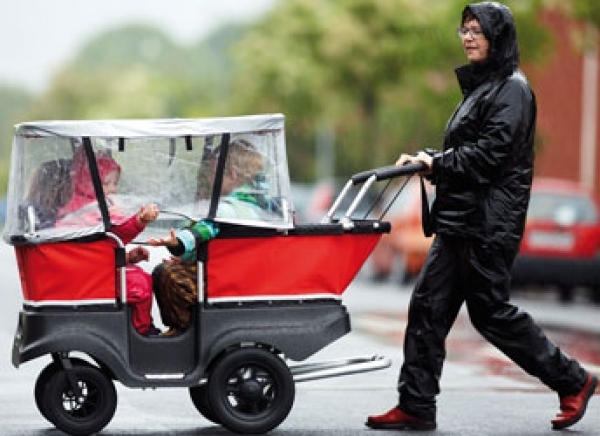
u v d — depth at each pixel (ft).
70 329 30.55
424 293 32.53
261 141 31.45
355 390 40.68
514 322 32.24
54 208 30.66
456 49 128.47
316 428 33.06
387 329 61.16
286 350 31.48
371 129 216.95
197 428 32.96
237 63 261.44
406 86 206.59
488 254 31.96
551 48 113.80
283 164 31.45
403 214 97.91
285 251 31.60
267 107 254.88
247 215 31.22
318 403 37.76
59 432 32.12
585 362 49.08
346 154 265.54
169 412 35.76
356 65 211.61
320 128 261.03
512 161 31.81
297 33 244.01
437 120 131.64
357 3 211.00
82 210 30.68
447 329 32.83
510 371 45.55
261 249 31.50
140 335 31.19
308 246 31.68
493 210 31.89
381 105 216.13
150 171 31.22
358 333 59.00
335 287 31.91
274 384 31.60
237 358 31.32
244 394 31.30
